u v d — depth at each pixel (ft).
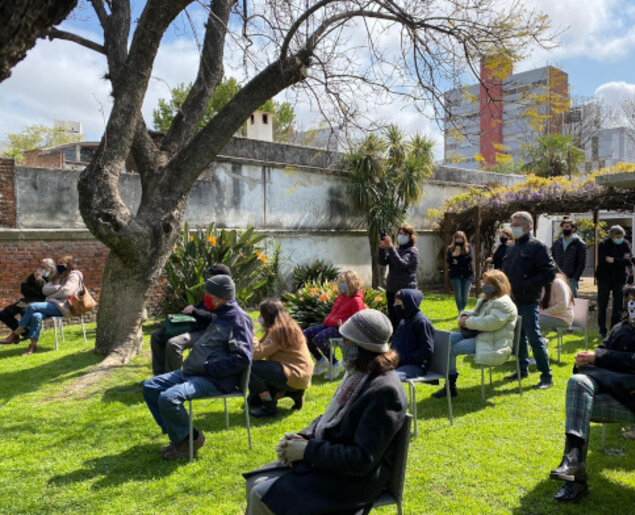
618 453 13.28
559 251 30.76
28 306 25.02
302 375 16.01
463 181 62.18
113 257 23.02
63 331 29.30
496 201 46.57
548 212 44.60
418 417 15.98
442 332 15.44
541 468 12.40
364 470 7.49
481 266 53.62
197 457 13.19
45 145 95.20
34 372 21.16
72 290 25.48
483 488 11.46
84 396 18.29
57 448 13.92
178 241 33.60
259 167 42.70
